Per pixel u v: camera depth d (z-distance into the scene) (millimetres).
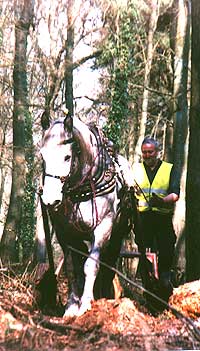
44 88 22703
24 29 19531
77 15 20359
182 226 18828
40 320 6551
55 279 8391
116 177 8234
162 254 8922
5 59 19656
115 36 21625
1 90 22266
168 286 8578
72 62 19891
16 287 8797
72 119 7527
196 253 9523
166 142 25516
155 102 27062
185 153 20109
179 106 20453
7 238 19281
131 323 6527
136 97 23422
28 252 22500
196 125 9641
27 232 22922
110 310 6727
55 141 7426
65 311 8047
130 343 5809
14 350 5535
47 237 8367
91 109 23906
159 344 5734
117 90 20406
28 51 22125
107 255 9008
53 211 7570
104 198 7961
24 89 19828
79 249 8312
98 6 21734
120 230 8852
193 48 9703
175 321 6867
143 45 23391
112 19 22172
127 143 22969
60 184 7340
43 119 7785
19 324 6328
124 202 8383
